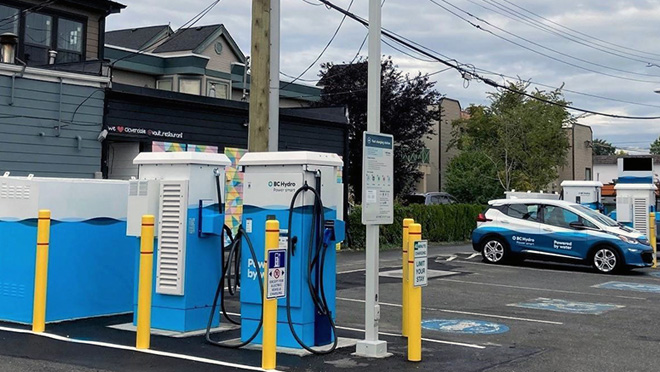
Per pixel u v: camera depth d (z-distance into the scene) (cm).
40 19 2102
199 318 960
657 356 855
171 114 1908
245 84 2931
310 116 2367
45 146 1644
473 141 4219
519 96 3941
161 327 952
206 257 969
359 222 2348
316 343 861
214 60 3047
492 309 1224
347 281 1559
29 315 995
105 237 1069
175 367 757
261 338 870
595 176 6969
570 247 1844
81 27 2211
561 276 1730
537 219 1920
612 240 1789
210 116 2019
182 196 935
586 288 1523
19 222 1012
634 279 1697
